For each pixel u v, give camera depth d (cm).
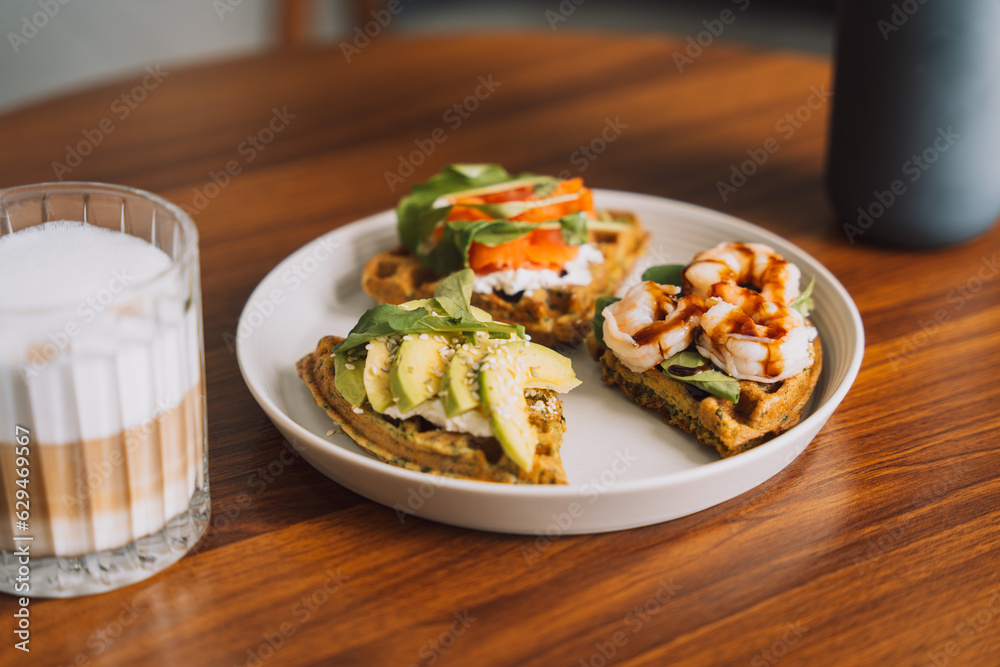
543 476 49
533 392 53
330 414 53
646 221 65
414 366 50
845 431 54
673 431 54
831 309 58
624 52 85
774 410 53
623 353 54
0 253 45
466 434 50
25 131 74
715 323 53
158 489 46
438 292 54
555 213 60
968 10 58
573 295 59
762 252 57
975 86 59
